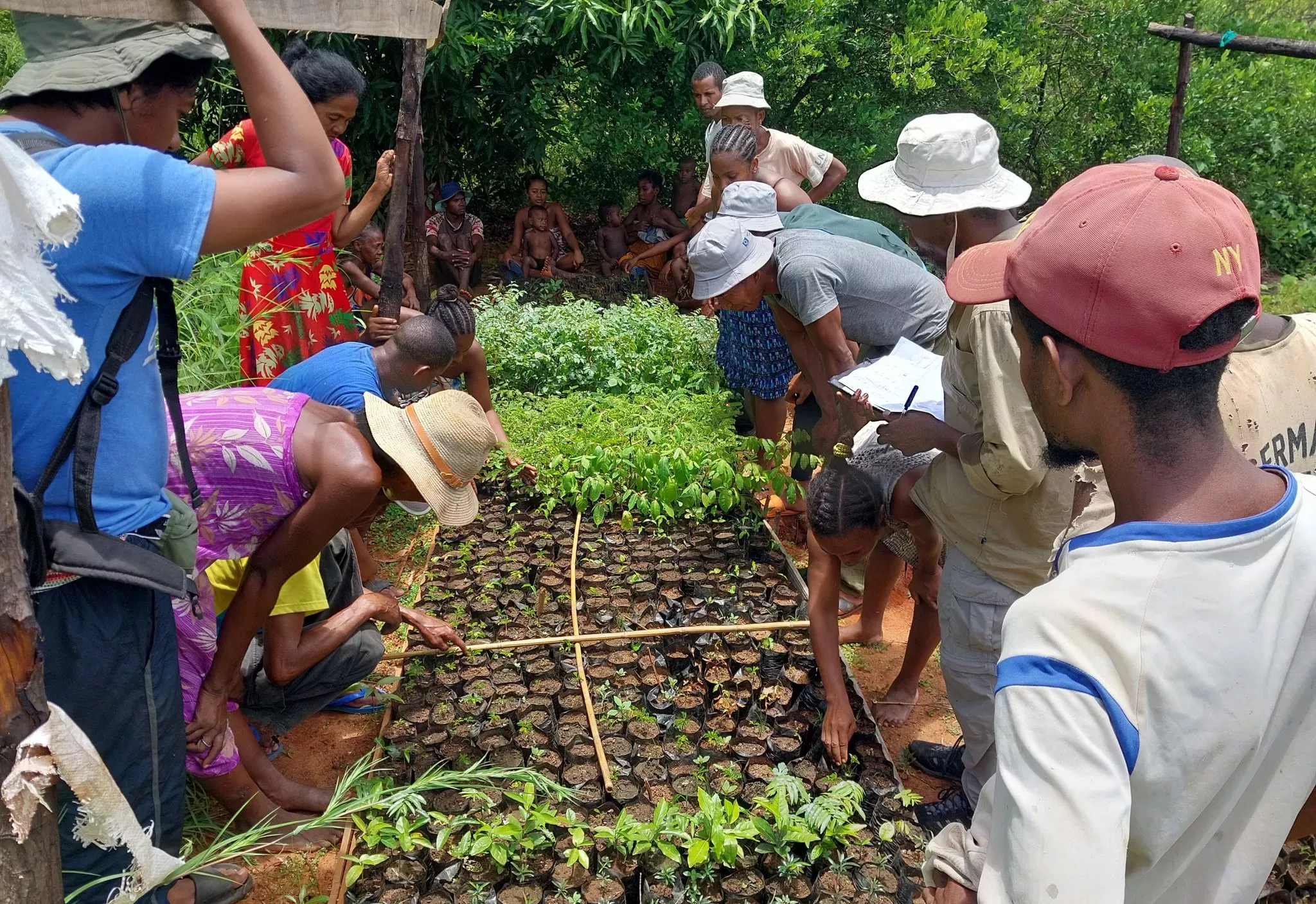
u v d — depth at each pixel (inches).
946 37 338.0
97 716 78.2
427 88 339.0
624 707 139.9
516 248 366.9
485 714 140.0
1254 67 396.2
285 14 72.6
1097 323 46.2
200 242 68.2
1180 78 295.6
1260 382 91.0
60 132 72.2
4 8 63.4
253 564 104.1
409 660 150.0
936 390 120.7
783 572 178.9
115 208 66.4
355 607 125.7
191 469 89.3
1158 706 43.9
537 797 124.0
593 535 191.5
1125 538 46.9
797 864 110.9
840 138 354.3
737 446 200.2
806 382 202.7
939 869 53.6
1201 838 47.9
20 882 59.4
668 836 113.1
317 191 71.6
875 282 154.6
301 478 102.3
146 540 78.9
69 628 75.5
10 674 56.2
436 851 111.3
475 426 117.3
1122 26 377.4
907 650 145.4
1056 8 380.5
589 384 244.5
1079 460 54.4
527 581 178.1
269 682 127.2
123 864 83.7
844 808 114.5
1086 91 385.7
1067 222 47.6
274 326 177.3
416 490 120.5
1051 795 42.8
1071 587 46.9
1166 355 45.1
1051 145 384.8
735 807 114.5
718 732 137.4
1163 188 46.0
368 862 109.0
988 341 95.9
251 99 69.7
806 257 151.8
